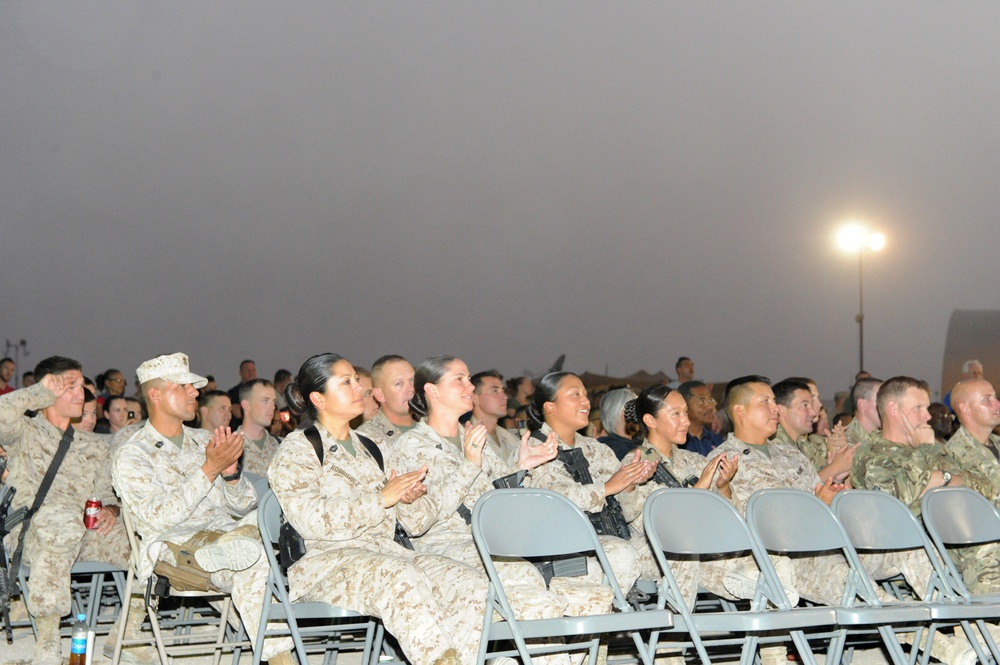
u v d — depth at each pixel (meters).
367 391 6.94
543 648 4.26
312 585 4.41
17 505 5.52
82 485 5.79
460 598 4.48
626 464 5.82
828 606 4.89
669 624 4.09
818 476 6.48
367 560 4.32
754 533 4.79
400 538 4.89
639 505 5.71
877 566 5.85
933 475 5.81
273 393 7.77
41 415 5.79
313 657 6.12
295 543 4.50
